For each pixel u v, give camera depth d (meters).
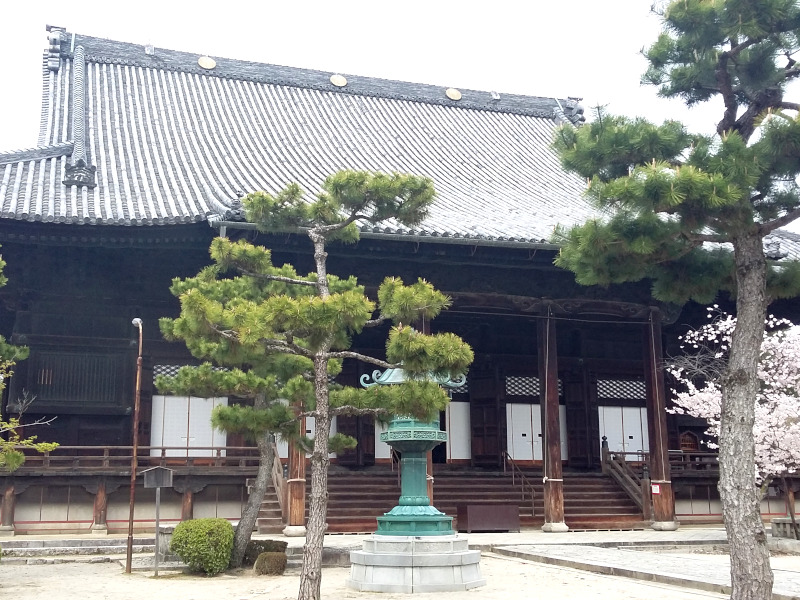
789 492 23.48
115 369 25.41
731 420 11.00
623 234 11.73
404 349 11.87
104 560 18.42
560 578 14.75
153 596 13.06
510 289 26.78
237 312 11.97
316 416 12.30
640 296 27.48
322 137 36.81
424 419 12.34
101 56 38.56
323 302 11.43
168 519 23.73
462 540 13.95
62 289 25.08
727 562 16.31
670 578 13.92
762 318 11.48
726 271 13.06
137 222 23.08
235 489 24.36
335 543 19.56
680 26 12.09
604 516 26.09
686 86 12.71
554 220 28.66
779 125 10.71
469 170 35.72
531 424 32.06
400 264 26.05
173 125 35.03
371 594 12.98
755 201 12.09
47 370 24.75
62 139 31.52
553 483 24.77
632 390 33.59
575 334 33.06
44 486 22.84
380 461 29.84
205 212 23.36
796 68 12.46
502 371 31.95
